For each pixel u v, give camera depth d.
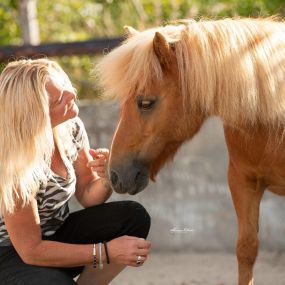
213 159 8.53
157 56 4.73
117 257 4.50
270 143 5.05
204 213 8.59
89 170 5.15
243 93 4.70
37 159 4.35
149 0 12.57
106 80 4.80
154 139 4.82
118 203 5.02
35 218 4.42
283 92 4.82
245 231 5.51
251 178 5.44
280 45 4.88
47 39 13.20
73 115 4.60
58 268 4.60
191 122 4.86
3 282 4.50
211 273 7.55
